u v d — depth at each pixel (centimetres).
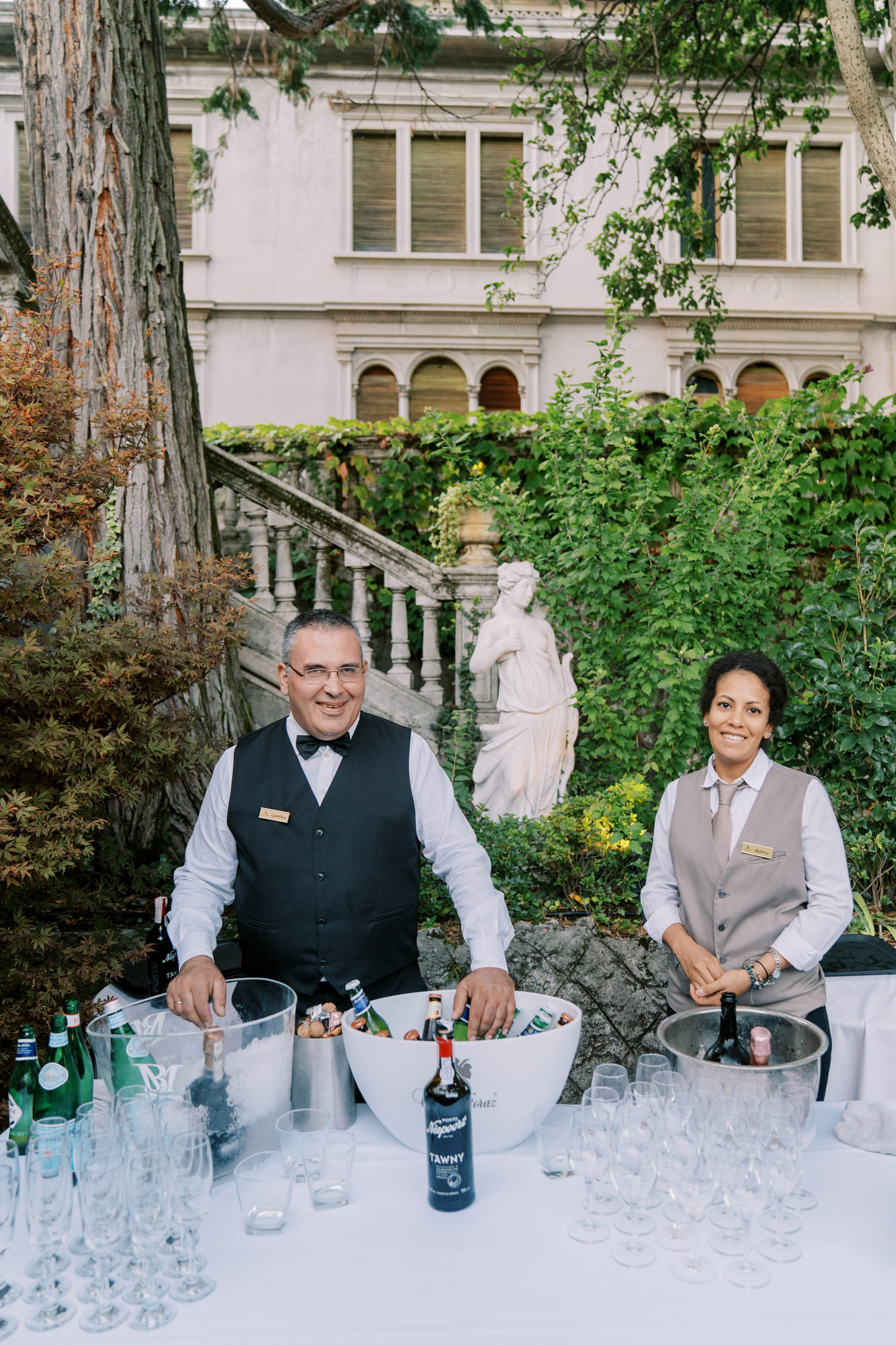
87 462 303
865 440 655
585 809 461
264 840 226
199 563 359
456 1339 120
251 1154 160
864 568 519
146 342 428
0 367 292
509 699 485
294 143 1236
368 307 1224
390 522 763
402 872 231
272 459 776
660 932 245
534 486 696
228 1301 129
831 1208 151
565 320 1252
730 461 638
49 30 422
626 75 746
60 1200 129
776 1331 121
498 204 1255
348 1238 144
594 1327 122
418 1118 166
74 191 421
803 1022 171
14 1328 124
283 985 179
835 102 1262
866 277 1290
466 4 745
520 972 413
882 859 466
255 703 553
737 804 242
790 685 514
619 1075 156
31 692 263
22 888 283
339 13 530
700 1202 139
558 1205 152
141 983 297
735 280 1274
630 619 551
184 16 787
